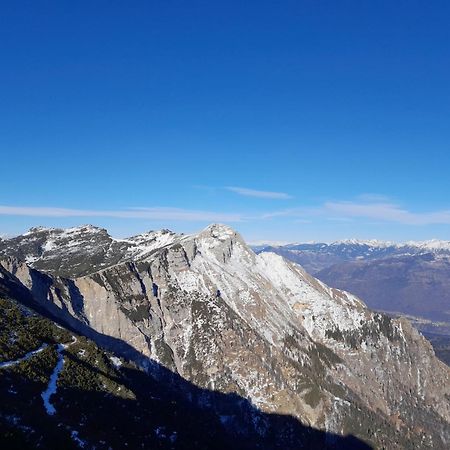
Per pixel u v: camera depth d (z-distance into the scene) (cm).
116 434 8562
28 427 7269
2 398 7706
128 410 9681
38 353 9625
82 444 7669
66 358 10100
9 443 6662
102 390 9794
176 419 11094
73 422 8119
